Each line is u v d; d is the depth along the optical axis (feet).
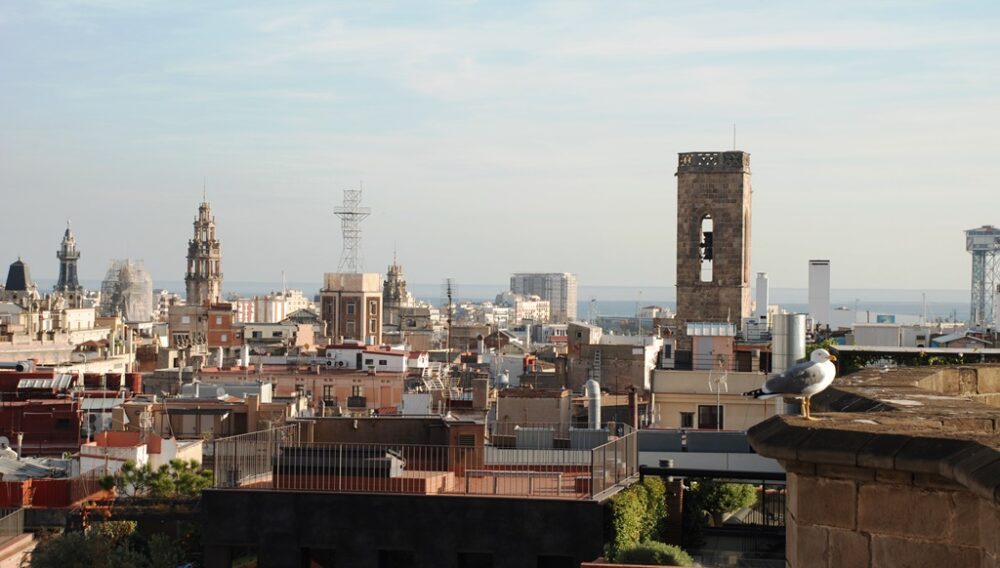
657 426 292.81
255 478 173.47
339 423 205.57
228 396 449.48
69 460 311.27
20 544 226.38
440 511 159.94
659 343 518.37
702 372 299.17
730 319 511.81
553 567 157.17
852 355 178.40
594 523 156.35
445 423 197.88
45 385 469.98
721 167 510.58
